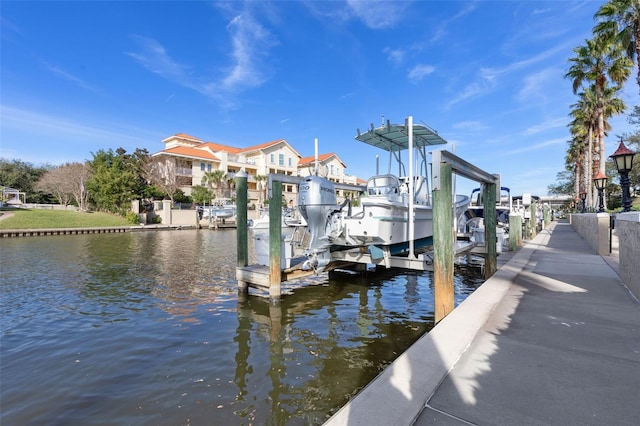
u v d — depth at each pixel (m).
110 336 5.52
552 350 2.71
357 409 1.90
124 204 39.94
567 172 53.62
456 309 3.72
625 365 2.43
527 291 4.62
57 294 8.38
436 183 4.36
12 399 3.69
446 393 2.09
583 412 1.88
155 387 3.92
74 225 33.50
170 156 45.72
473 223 12.84
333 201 7.83
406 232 8.16
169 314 6.68
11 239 24.77
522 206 22.03
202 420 3.29
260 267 7.98
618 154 8.19
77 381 4.07
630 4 14.63
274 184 7.07
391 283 9.14
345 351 4.89
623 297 4.22
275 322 6.15
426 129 8.59
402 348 5.00
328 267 8.43
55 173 46.09
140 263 13.48
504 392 2.10
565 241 12.32
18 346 5.12
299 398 3.69
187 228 39.06
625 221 4.79
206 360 4.61
